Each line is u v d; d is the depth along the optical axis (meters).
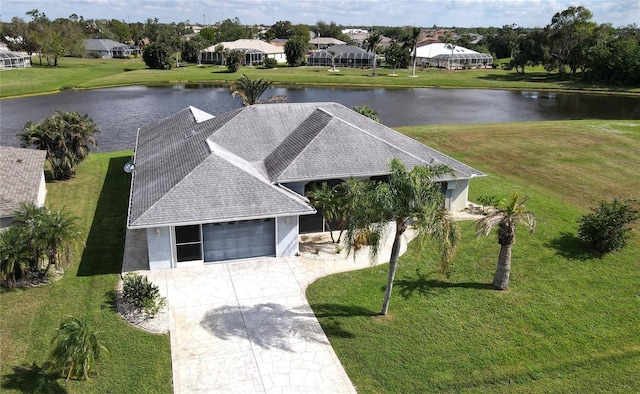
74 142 36.91
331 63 141.88
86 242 26.66
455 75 124.88
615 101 89.00
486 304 21.55
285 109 34.53
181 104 78.06
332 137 29.77
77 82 100.50
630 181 39.59
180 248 24.00
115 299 21.20
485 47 173.62
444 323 20.17
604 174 41.31
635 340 19.41
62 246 21.91
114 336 18.69
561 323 20.36
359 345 18.70
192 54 143.50
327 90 98.25
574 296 22.36
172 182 25.11
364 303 21.42
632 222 31.00
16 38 128.75
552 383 17.12
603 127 58.47
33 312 20.16
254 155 31.22
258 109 33.84
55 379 16.41
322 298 21.72
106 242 26.73
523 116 72.94
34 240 21.53
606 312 21.22
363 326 19.84
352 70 130.75
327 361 17.81
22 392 15.78
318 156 28.67
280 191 25.06
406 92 97.38
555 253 26.27
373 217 18.33
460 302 21.64
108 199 33.31
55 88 92.88
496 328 19.94
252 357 17.88
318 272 23.92
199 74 114.62
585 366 17.97
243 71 121.25
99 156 44.50
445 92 98.50
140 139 38.31
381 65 144.00
